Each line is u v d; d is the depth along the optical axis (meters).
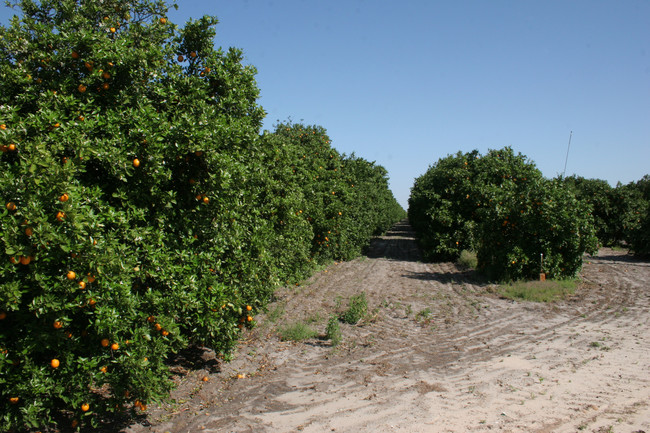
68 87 4.44
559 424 4.21
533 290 11.18
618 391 5.00
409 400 4.93
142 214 4.43
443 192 19.41
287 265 10.43
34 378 3.60
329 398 5.13
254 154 6.85
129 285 4.10
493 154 19.36
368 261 20.25
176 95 5.39
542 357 6.38
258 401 5.14
